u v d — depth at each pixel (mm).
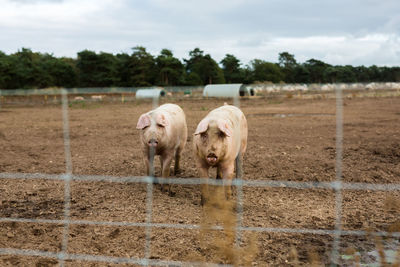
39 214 4934
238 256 3594
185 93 41938
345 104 26094
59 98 36031
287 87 47656
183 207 5156
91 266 3533
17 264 3582
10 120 18188
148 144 5586
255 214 4848
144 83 69750
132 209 5066
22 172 7227
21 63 70000
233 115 5547
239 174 5992
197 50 97562
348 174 6723
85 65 72500
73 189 6062
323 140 10609
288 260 3617
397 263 3400
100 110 24516
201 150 4871
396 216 4781
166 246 3902
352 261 3617
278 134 11992
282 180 6449
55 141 11297
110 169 7410
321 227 4426
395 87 49469
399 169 7043
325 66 122125
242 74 100125
